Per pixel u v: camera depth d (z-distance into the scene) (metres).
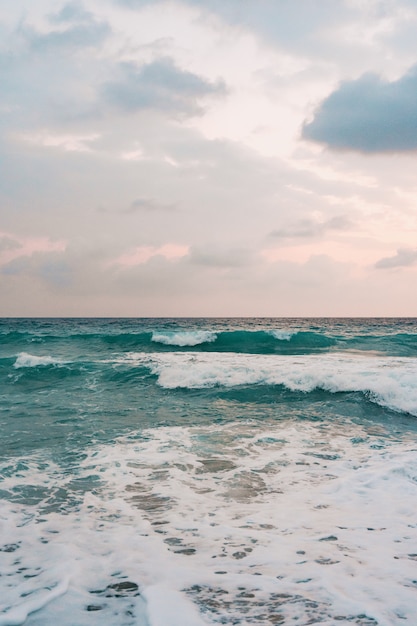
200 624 2.68
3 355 20.50
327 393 11.92
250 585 3.26
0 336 27.81
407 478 6.17
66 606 2.98
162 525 4.66
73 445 7.84
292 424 9.37
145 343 25.28
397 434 8.67
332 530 4.45
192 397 11.88
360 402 11.04
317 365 15.22
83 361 16.53
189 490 5.81
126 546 4.10
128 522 4.76
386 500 5.36
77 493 5.70
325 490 5.77
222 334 25.62
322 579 3.34
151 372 14.59
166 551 3.97
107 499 5.49
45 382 14.00
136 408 10.71
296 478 6.27
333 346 24.55
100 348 23.69
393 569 3.51
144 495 5.64
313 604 2.95
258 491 5.77
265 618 2.76
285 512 5.01
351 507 5.14
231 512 5.04
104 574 3.51
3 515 4.98
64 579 3.39
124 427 9.05
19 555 3.93
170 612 2.82
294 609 2.88
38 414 10.11
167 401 11.45
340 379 12.11
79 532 4.48
